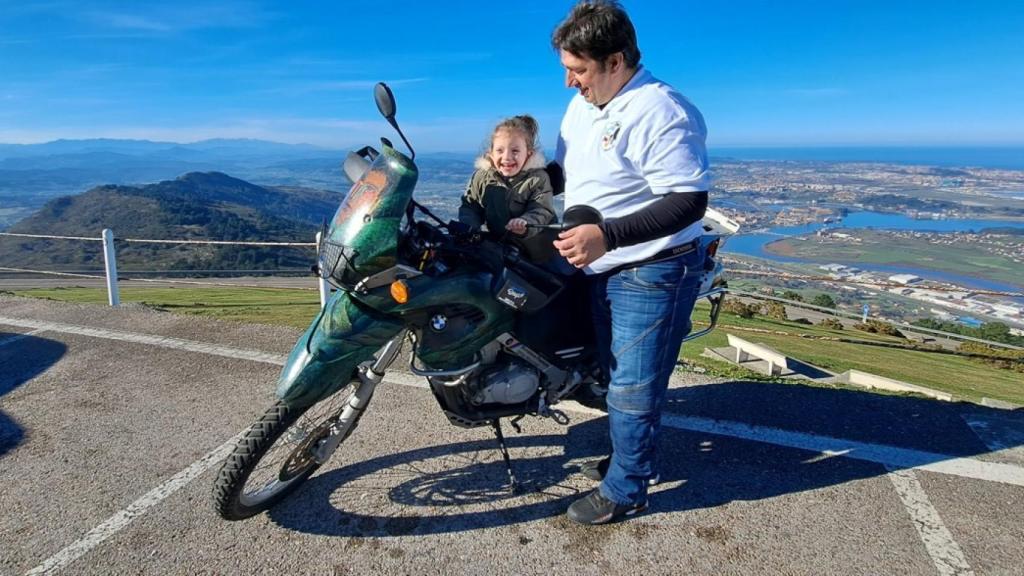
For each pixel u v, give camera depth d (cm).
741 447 287
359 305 208
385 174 196
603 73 191
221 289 1947
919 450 283
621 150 194
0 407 335
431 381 234
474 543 222
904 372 996
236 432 307
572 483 260
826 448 286
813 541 222
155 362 400
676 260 208
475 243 218
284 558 214
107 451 288
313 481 262
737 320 1659
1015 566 210
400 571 208
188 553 216
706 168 183
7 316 503
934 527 230
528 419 316
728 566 210
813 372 884
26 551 218
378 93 184
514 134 225
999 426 304
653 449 229
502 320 224
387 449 288
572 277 242
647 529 230
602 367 242
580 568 209
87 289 2097
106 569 208
